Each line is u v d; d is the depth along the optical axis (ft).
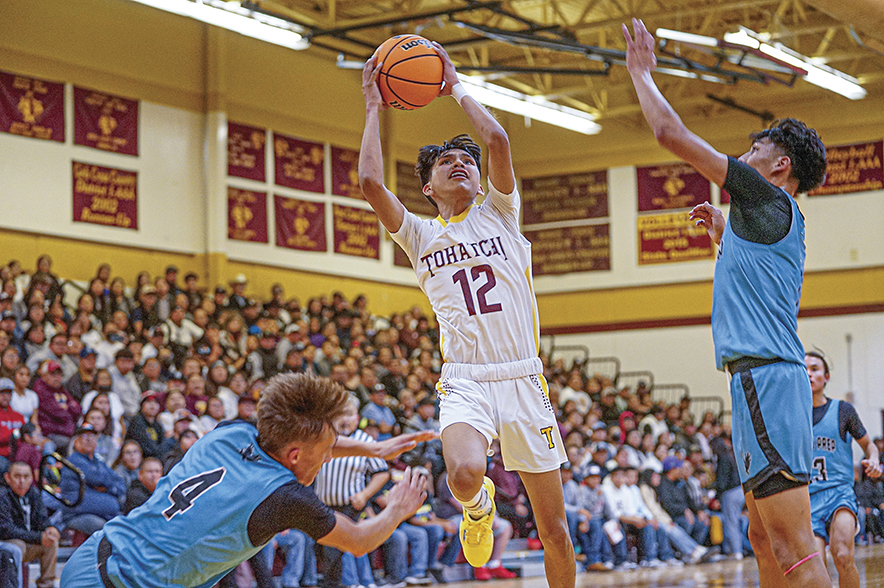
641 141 71.00
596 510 40.88
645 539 42.32
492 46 64.13
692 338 69.05
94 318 42.78
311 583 30.99
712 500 48.49
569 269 72.28
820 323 66.49
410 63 14.92
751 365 12.51
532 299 14.79
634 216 70.95
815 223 67.05
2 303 38.24
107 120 51.60
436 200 15.23
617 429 48.47
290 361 41.32
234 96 56.95
